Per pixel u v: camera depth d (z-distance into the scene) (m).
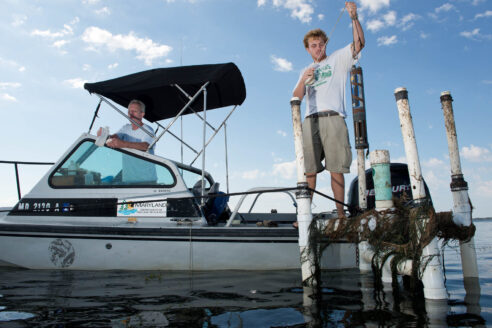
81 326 2.11
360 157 4.22
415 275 2.74
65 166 4.59
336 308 2.39
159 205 4.29
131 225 4.18
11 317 2.29
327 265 3.82
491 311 2.26
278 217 6.52
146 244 4.05
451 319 2.10
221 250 3.99
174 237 4.02
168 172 4.40
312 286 3.12
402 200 3.12
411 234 2.77
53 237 4.14
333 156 4.03
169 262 4.01
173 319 2.21
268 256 3.99
